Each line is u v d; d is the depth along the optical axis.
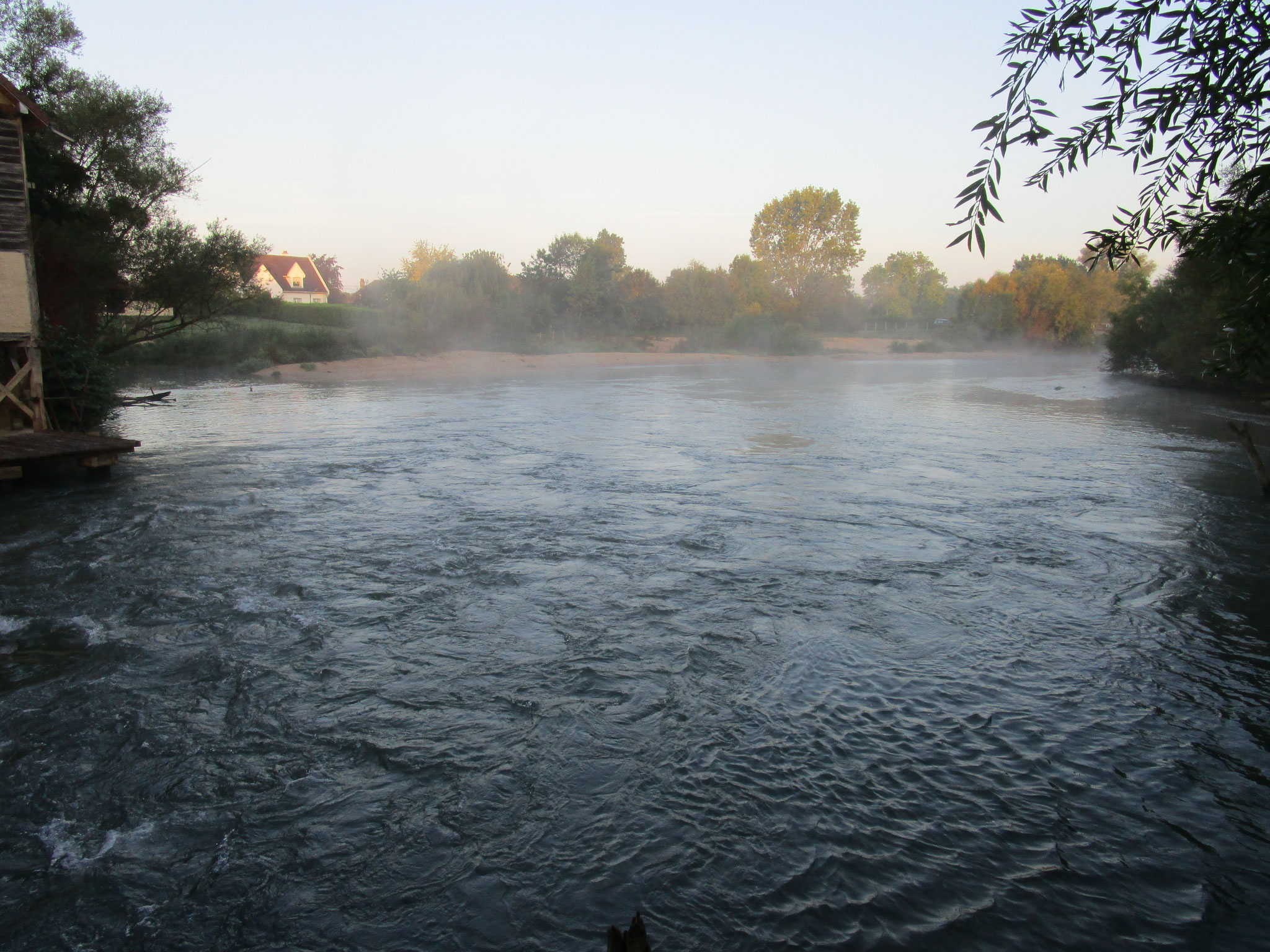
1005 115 2.75
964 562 8.75
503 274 57.81
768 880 3.79
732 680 5.91
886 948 3.37
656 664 6.18
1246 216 2.79
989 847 4.03
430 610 7.37
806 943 3.40
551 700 5.61
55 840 4.14
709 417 22.44
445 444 17.62
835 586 7.97
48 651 6.47
